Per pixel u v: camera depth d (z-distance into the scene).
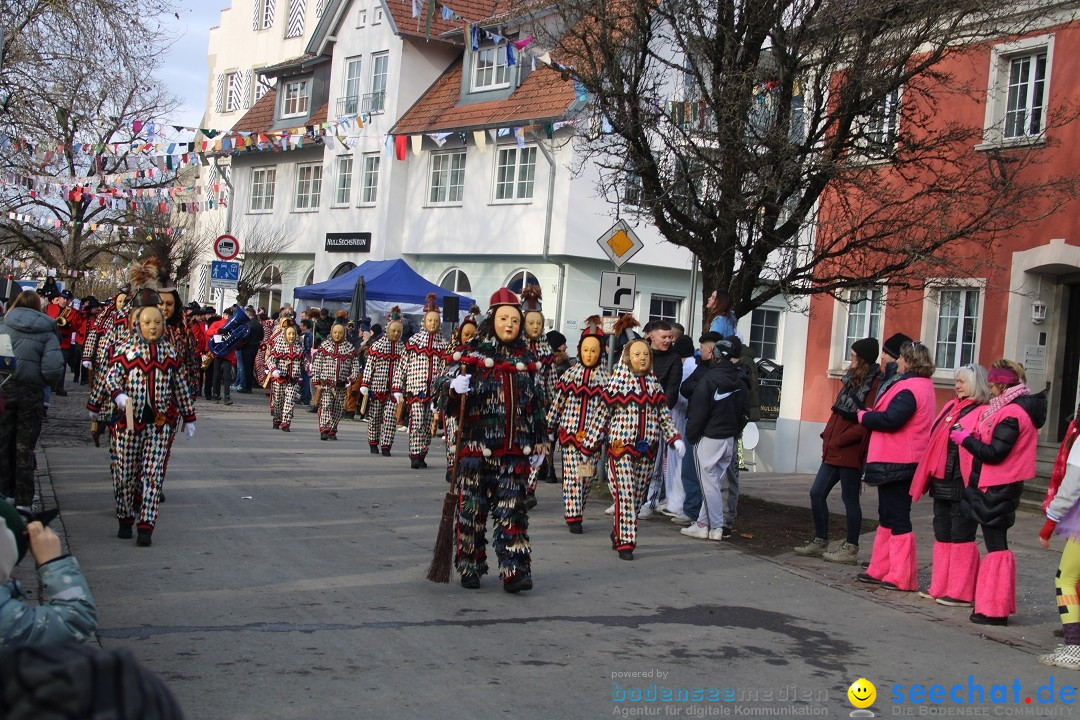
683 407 12.16
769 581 9.27
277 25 45.28
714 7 11.82
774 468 19.39
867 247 11.73
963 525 8.70
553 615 7.59
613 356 13.07
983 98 15.46
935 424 8.75
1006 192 11.64
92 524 9.77
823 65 11.43
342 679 5.88
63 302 26.64
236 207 42.03
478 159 31.47
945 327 16.77
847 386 10.22
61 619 3.77
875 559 9.34
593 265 29.58
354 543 9.63
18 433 9.92
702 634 7.34
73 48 19.27
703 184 12.38
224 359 24.52
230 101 47.75
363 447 17.88
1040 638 7.89
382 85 34.91
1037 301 15.32
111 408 9.16
